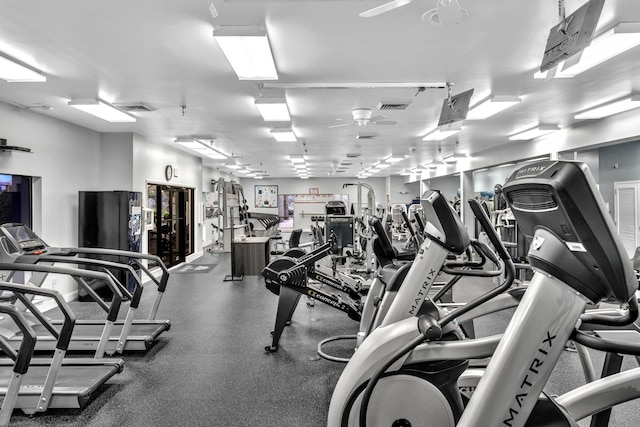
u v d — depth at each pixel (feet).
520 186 3.88
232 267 27.81
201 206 39.40
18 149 16.67
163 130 23.84
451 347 5.90
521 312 3.96
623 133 20.20
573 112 20.21
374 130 24.47
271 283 14.05
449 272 7.73
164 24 9.86
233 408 9.75
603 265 3.41
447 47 11.48
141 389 10.82
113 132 24.29
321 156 37.37
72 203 21.52
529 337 3.84
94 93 15.79
